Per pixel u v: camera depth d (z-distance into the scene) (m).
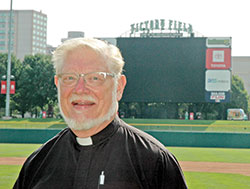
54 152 1.94
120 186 1.73
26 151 16.48
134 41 30.70
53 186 1.84
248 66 93.94
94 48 1.85
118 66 1.92
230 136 21.59
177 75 30.61
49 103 50.31
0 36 147.38
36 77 48.38
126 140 1.85
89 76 1.82
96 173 1.77
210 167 12.12
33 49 149.38
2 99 48.97
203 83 30.61
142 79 30.73
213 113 52.47
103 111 1.82
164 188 1.80
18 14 147.88
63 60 1.87
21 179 2.02
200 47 30.56
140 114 39.84
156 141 1.92
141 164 1.78
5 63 50.41
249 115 75.12
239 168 11.97
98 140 1.82
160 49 30.59
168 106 39.47
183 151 18.52
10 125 29.77
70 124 1.82
